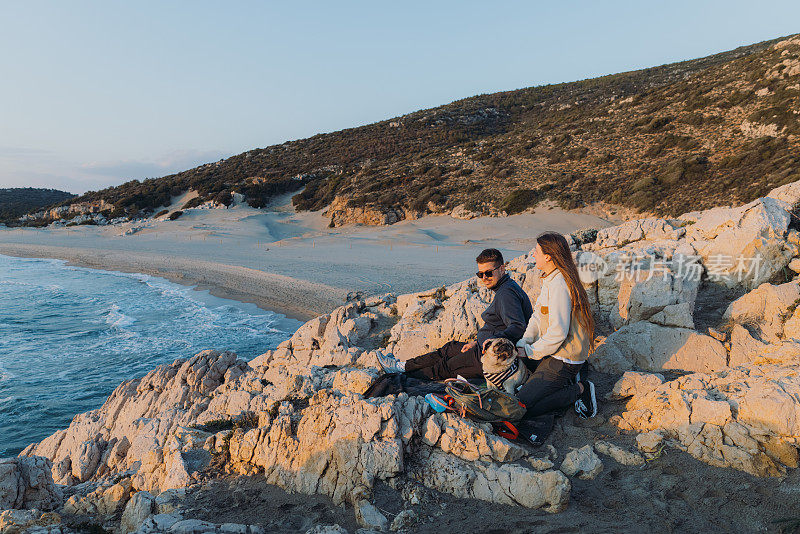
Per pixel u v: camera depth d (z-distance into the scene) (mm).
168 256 53000
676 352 5133
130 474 6422
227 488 4199
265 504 3836
